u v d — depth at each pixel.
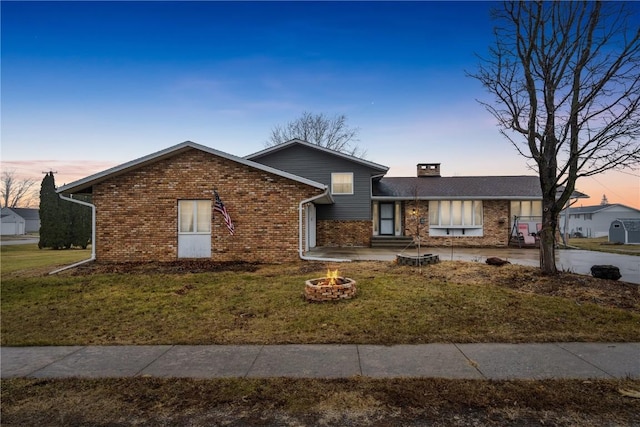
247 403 3.20
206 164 11.96
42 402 3.28
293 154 19.00
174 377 3.80
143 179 11.95
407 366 4.00
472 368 3.92
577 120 7.97
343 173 18.84
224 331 5.41
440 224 19.83
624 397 3.22
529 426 2.78
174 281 8.93
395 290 7.46
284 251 11.78
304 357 4.33
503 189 20.34
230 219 11.80
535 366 3.96
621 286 7.43
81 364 4.24
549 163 8.30
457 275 8.80
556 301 6.50
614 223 26.00
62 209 29.02
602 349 4.48
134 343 4.98
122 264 11.35
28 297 7.68
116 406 3.19
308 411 3.05
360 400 3.21
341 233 18.81
